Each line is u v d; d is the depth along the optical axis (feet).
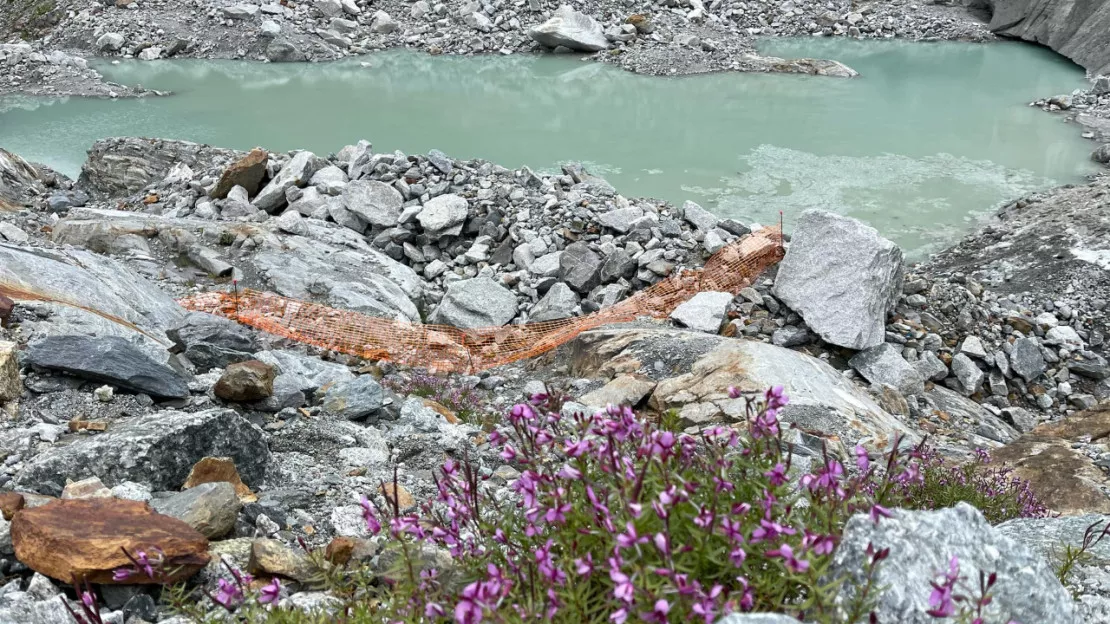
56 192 49.19
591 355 31.76
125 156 51.03
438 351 33.27
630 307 36.88
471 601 8.68
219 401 22.09
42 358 20.16
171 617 12.48
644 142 61.93
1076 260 40.27
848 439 25.09
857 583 9.25
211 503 15.34
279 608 10.89
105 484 16.21
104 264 29.22
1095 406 27.81
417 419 23.22
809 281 34.30
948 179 55.11
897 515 10.03
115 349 21.02
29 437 17.81
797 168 57.11
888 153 59.72
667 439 10.02
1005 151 60.08
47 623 11.78
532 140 62.28
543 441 11.07
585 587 9.26
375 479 19.39
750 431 10.96
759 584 9.13
